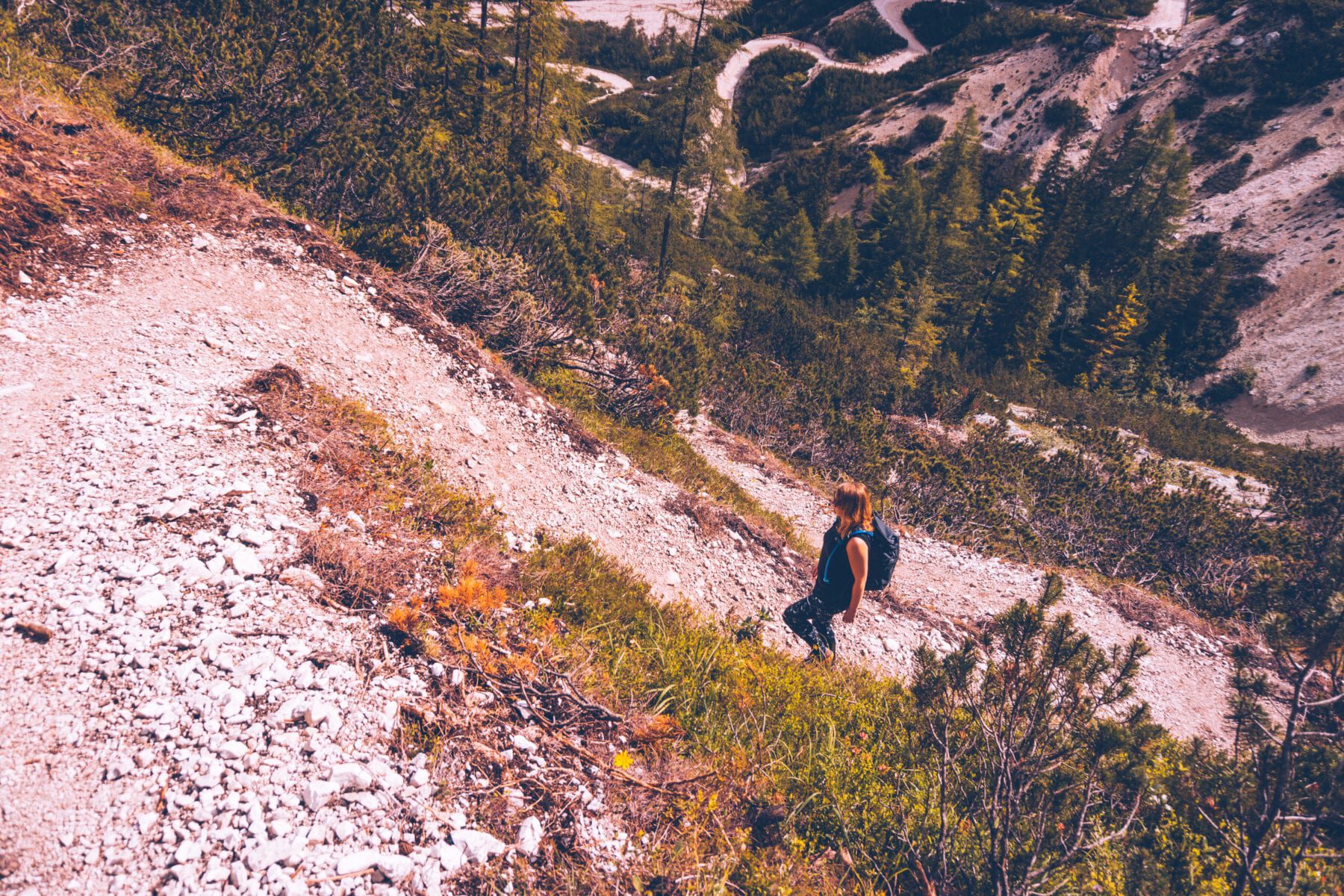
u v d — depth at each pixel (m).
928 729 3.75
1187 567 12.15
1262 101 70.31
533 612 3.97
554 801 2.67
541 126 16.86
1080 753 3.28
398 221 7.91
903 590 8.56
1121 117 75.12
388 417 5.36
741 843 2.84
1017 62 80.31
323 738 2.43
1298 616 3.35
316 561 3.27
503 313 8.19
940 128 74.12
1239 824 3.31
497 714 2.96
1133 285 50.59
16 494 2.93
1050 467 16.30
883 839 3.19
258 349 5.04
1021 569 10.71
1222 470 27.30
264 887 1.93
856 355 25.20
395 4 13.77
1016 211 54.03
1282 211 61.56
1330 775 2.99
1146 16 87.62
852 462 13.68
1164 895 2.99
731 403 14.27
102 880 1.80
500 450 6.23
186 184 6.36
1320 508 12.61
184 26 8.05
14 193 4.84
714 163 25.62
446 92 13.08
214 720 2.31
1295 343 53.62
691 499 7.46
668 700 3.74
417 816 2.34
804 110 88.06
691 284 22.22
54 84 6.63
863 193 70.56
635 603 4.90
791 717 4.05
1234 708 3.52
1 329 3.96
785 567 7.41
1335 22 70.81
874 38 97.56
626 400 9.73
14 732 2.05
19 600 2.45
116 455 3.37
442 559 3.94
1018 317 46.69
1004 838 2.73
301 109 8.06
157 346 4.44
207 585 2.83
